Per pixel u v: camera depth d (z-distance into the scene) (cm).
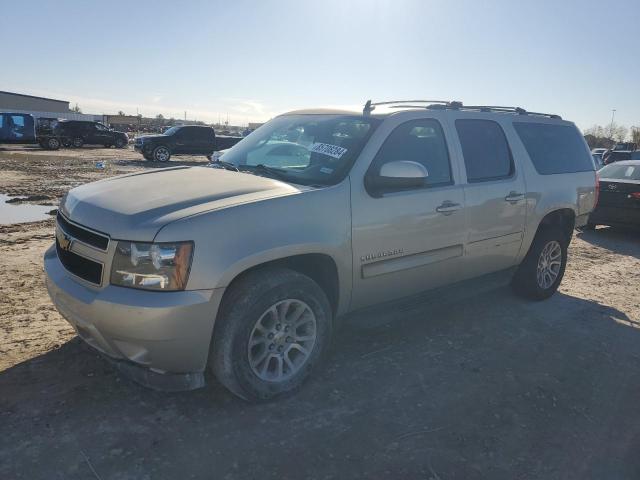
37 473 258
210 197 314
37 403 315
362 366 389
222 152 501
